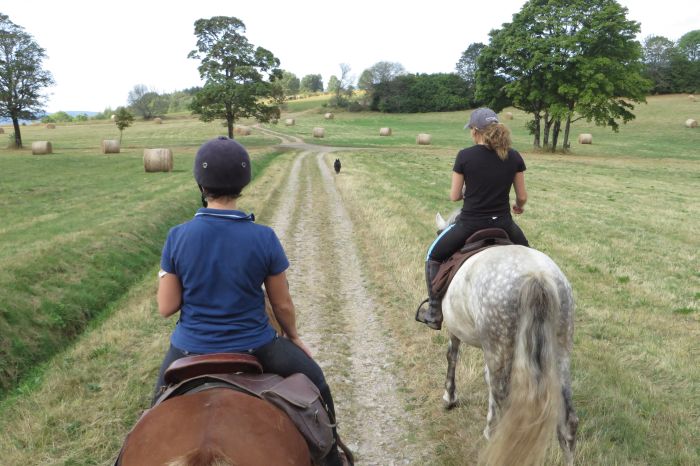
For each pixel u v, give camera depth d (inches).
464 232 172.1
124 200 726.5
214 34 2226.9
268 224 604.4
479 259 153.8
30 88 2091.5
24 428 197.0
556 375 124.2
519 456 120.1
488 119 168.4
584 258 465.1
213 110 2233.0
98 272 400.5
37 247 424.8
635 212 751.1
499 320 137.9
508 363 138.0
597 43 1829.5
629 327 299.4
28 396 228.7
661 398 216.7
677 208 799.1
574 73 1828.2
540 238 543.8
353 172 1177.4
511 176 167.9
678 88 3983.8
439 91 4362.7
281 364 104.0
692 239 572.1
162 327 304.5
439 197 800.9
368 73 4776.1
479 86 2074.3
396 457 186.1
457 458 180.1
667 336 291.3
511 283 137.2
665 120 3021.7
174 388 93.3
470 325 158.6
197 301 98.5
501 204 170.2
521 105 2034.9
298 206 725.9
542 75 1902.1
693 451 178.4
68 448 186.1
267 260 99.7
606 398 211.0
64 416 205.6
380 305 338.3
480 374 236.5
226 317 98.3
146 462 78.2
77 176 1101.1
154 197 740.0
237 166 99.6
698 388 226.5
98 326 322.3
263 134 2908.5
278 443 84.2
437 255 180.7
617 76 1800.0
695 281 402.3
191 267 96.9
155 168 1176.8
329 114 4018.2
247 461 78.5
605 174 1342.3
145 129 3314.5
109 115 5748.0
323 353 269.4
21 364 265.1
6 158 1587.1
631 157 1865.2
